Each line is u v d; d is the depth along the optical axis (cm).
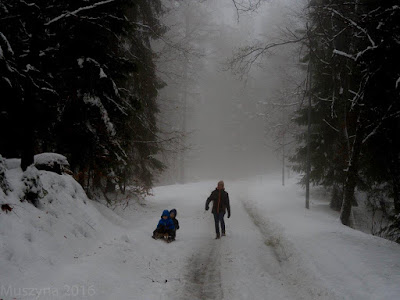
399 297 499
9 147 896
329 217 1449
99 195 1241
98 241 677
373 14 1032
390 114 1209
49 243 546
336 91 1642
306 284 602
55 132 989
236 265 704
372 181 1719
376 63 1041
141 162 1458
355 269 645
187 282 602
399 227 1125
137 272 592
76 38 916
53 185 739
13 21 775
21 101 777
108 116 994
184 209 1495
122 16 962
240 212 1534
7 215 518
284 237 984
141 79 1330
